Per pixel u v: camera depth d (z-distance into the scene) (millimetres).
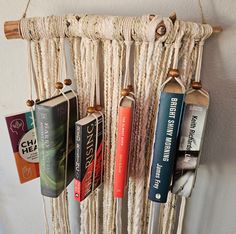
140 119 560
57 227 727
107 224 678
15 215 853
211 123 593
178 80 483
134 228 649
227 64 539
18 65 643
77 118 596
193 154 516
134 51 532
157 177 511
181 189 543
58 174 564
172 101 462
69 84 576
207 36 486
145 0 533
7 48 629
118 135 506
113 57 534
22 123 574
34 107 551
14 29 534
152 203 568
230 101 565
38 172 634
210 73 550
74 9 571
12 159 762
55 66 576
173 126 476
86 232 712
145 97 542
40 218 840
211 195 667
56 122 520
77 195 560
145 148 580
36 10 584
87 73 564
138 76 537
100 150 591
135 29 478
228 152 613
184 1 517
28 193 803
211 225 701
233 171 631
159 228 655
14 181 795
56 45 556
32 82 650
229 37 521
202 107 487
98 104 585
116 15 556
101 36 510
